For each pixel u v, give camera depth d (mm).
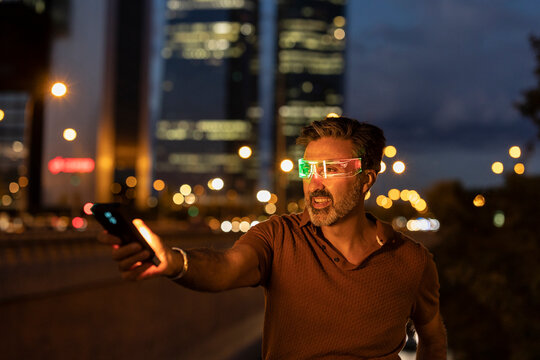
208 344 22953
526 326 11852
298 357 2471
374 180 2617
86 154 124188
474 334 15773
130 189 135875
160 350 19453
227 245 31922
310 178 2482
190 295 21859
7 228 51594
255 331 28094
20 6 115500
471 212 15445
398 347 2582
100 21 127875
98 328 16094
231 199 124375
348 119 2553
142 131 139750
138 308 18234
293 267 2453
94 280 15789
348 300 2453
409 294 2574
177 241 28000
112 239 1686
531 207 11930
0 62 116875
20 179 113062
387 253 2557
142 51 139625
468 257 13922
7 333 12570
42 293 13680
